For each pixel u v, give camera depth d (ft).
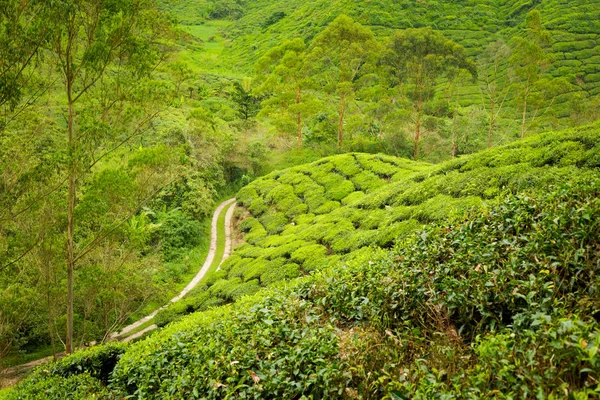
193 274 102.73
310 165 124.16
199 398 24.47
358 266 32.71
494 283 20.92
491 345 16.25
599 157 41.68
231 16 482.28
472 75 165.37
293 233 86.89
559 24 283.18
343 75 159.22
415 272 25.79
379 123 165.68
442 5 334.85
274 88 176.86
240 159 151.33
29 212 57.62
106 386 39.58
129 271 74.95
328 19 321.52
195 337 31.99
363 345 20.59
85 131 53.42
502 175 48.96
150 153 60.80
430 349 19.36
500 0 343.05
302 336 23.70
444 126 164.66
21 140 57.72
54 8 43.91
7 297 61.67
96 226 69.97
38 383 40.63
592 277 19.04
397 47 159.12
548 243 21.72
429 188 59.11
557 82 151.74
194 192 125.39
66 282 70.13
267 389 21.17
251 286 66.90
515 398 14.12
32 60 51.42
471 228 27.91
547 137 52.08
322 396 19.27
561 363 14.19
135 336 79.66
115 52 57.88
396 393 15.75
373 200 75.36
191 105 185.98
